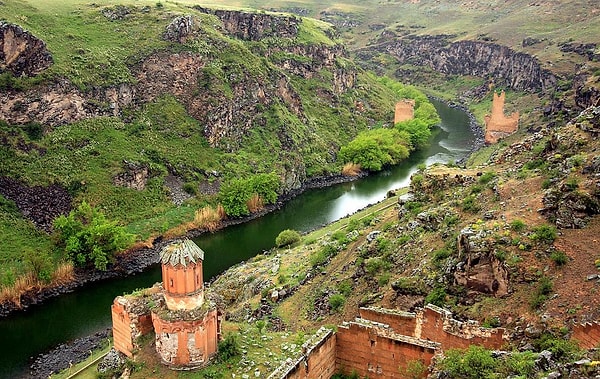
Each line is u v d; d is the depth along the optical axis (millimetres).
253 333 48031
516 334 41062
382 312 46750
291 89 150625
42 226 90125
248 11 173375
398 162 143375
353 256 68875
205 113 124312
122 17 135375
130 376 41719
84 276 85250
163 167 111812
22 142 98312
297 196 123375
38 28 117688
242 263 87312
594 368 28531
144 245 94875
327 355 43781
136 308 44375
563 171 56000
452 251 53406
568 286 42938
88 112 109938
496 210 55750
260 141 130250
